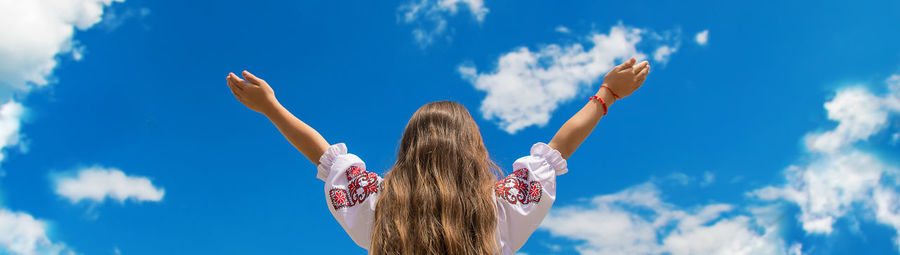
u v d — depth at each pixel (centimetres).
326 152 184
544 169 174
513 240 168
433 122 178
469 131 180
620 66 191
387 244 157
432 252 155
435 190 163
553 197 171
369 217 169
